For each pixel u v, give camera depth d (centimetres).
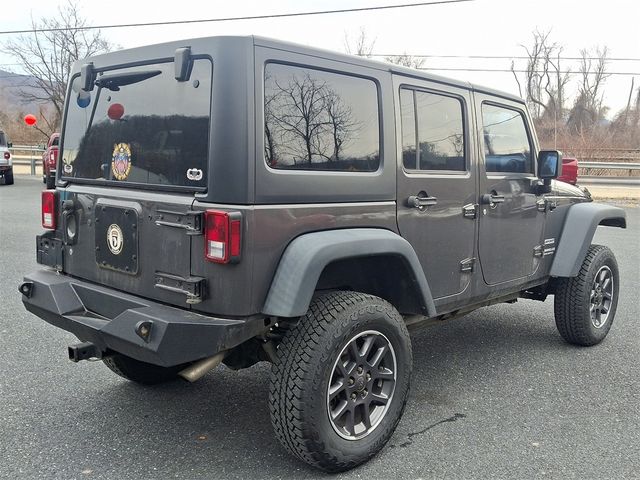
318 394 280
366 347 306
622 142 3244
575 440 341
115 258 318
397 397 322
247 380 421
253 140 268
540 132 3256
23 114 3650
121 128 318
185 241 280
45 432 338
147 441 331
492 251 415
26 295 342
